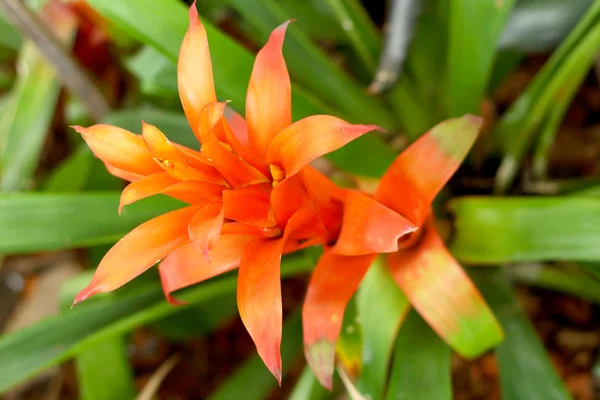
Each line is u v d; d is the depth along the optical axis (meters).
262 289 0.33
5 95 0.74
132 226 0.44
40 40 0.48
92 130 0.33
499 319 0.44
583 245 0.38
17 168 0.54
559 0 0.44
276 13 0.45
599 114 0.59
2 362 0.42
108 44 0.60
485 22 0.41
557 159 0.58
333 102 0.47
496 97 0.63
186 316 0.53
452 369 0.55
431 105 0.51
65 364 0.64
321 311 0.36
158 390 0.61
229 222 0.34
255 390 0.47
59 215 0.43
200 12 0.53
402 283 0.38
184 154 0.32
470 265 0.46
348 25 0.46
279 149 0.33
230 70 0.41
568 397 0.41
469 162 0.49
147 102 0.61
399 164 0.37
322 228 0.36
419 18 0.48
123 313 0.44
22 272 0.73
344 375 0.40
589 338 0.53
